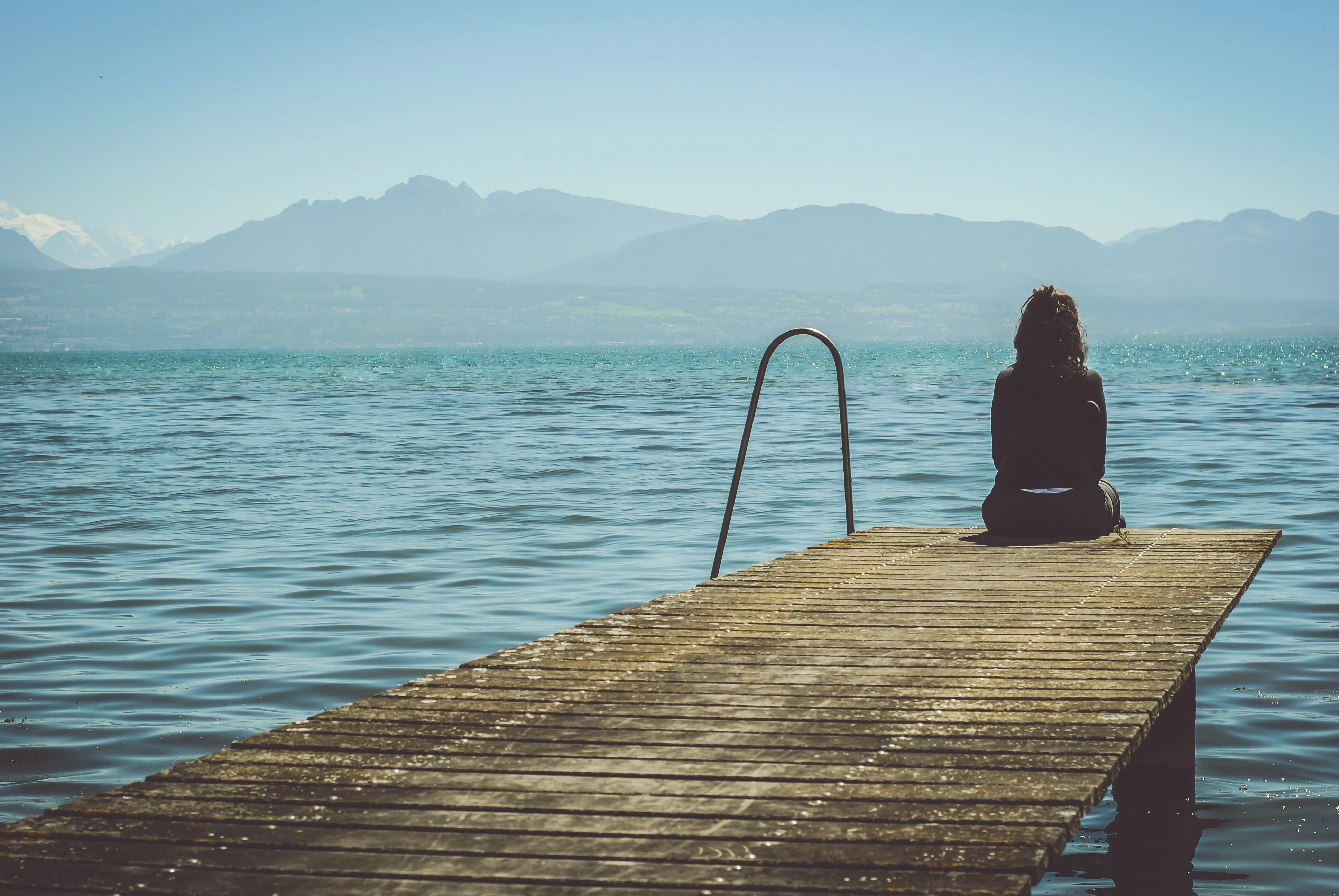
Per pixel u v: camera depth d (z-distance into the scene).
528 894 2.49
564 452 22.22
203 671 7.27
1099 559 6.61
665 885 2.54
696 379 67.62
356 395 50.22
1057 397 7.15
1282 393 42.38
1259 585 9.58
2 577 10.42
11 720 6.28
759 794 3.07
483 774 3.23
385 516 14.02
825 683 4.19
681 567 10.70
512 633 8.24
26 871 2.59
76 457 21.95
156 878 2.56
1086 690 4.06
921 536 7.60
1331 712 6.29
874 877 2.57
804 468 18.91
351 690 6.86
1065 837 2.83
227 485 17.36
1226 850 4.68
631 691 4.10
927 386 54.44
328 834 2.81
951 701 3.94
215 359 175.00
